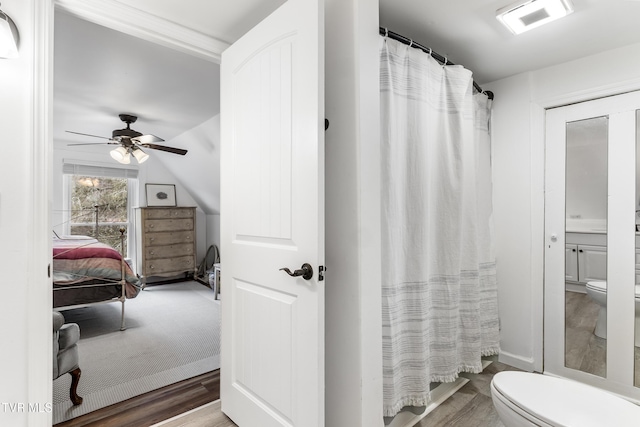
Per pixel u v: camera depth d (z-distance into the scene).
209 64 2.35
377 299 1.37
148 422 1.72
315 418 1.20
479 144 2.29
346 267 1.35
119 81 2.64
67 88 2.79
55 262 2.98
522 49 1.99
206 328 3.24
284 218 1.35
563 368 2.19
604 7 1.57
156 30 1.59
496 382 1.37
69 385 2.10
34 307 1.28
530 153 2.31
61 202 4.64
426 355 1.66
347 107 1.34
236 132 1.64
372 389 1.33
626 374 1.95
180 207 5.45
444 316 1.82
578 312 2.14
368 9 1.34
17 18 1.26
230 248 1.69
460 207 1.88
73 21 1.82
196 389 2.06
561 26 1.74
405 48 1.65
